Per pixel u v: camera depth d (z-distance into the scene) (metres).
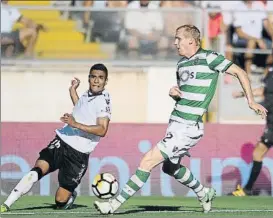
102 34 42.09
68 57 41.94
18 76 41.72
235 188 36.06
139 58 41.78
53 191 35.03
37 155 35.66
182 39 24.80
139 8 42.31
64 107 41.78
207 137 36.00
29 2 45.62
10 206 26.50
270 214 26.45
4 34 41.81
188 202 31.86
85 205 29.62
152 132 35.84
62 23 42.19
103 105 26.36
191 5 45.38
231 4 45.31
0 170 35.50
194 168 35.88
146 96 41.59
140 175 24.80
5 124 35.66
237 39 42.00
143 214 25.77
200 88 24.64
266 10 41.72
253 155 36.12
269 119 36.16
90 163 35.41
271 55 41.72
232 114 40.84
